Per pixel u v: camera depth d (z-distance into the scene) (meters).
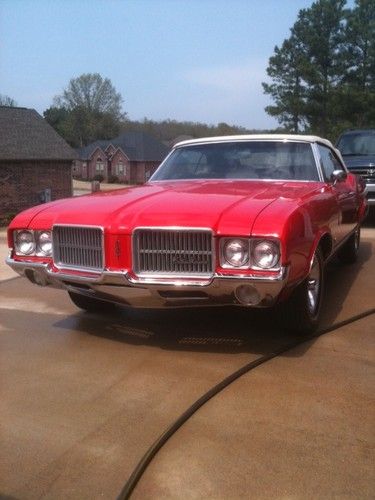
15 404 3.43
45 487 2.61
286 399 3.43
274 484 2.60
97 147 73.12
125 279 3.93
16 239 4.52
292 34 37.69
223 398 3.46
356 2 37.53
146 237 3.92
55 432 3.09
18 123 28.91
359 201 7.04
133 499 2.52
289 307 4.28
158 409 3.34
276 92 38.00
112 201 4.41
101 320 5.09
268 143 5.50
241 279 3.69
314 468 2.71
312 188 4.82
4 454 2.88
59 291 6.24
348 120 35.78
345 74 36.69
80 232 4.16
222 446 2.92
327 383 3.65
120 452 2.89
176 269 3.88
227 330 4.72
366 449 2.87
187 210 3.94
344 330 4.71
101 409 3.36
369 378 3.73
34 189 26.89
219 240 3.75
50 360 4.14
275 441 2.95
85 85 96.38
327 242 4.92
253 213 3.81
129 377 3.81
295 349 4.28
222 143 5.66
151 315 5.21
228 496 2.52
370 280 6.58
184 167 5.57
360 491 2.53
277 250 3.66
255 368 3.90
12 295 6.07
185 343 4.44
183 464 2.77
